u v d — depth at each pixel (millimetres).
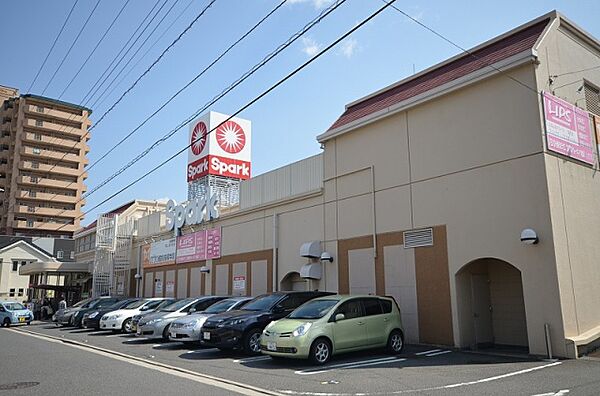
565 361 10594
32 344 16312
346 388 8219
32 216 79750
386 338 12148
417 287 14492
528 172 12172
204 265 25516
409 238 14930
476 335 13578
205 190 28781
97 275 37625
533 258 11766
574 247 12055
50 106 82250
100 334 20047
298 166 20438
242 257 22547
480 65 13828
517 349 13016
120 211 39906
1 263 59156
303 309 12047
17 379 9422
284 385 8555
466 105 13875
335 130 17859
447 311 13586
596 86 14727
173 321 15055
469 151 13609
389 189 15812
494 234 12680
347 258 16984
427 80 15781
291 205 20031
